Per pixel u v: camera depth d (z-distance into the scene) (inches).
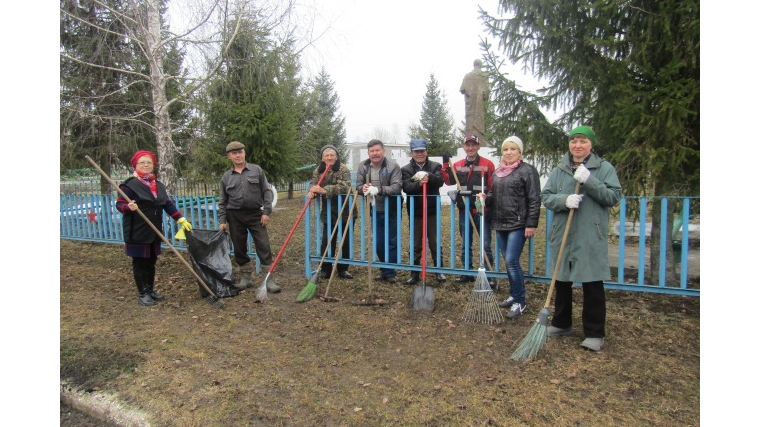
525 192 161.0
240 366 132.6
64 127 329.1
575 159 140.3
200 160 395.5
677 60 155.6
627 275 216.1
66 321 172.4
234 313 179.8
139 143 430.6
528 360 131.7
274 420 106.1
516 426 100.8
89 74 337.4
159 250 194.4
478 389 116.7
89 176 525.7
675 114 150.1
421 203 212.8
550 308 175.9
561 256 135.8
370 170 208.5
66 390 122.0
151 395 118.0
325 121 816.3
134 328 164.9
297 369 130.3
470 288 204.2
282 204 670.5
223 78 308.7
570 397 111.9
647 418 102.6
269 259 221.1
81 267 260.1
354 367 131.0
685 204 144.4
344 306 183.9
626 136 167.9
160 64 294.5
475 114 449.7
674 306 172.9
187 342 151.1
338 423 104.3
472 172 209.8
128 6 293.3
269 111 407.2
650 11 164.9
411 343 146.3
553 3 175.2
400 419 104.8
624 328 153.8
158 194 192.7
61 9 275.0
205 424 105.4
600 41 165.3
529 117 195.3
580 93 188.2
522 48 195.3
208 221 257.9
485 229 205.2
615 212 200.5
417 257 216.4
